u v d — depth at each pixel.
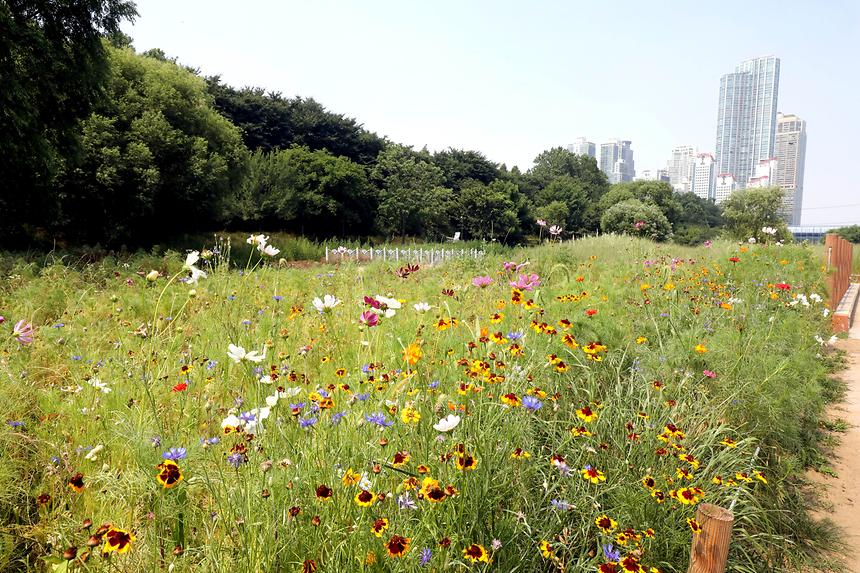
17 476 2.06
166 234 23.12
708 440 2.56
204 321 4.09
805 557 2.36
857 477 3.17
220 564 1.58
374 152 50.59
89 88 15.97
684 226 79.88
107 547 1.34
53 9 14.70
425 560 1.51
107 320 4.51
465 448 1.87
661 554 2.06
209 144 23.64
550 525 1.90
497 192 49.97
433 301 5.69
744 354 3.63
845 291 10.39
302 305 5.63
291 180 34.47
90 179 18.56
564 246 12.86
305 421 1.90
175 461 1.70
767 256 9.28
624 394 3.04
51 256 9.98
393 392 2.40
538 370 2.89
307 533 1.64
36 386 3.05
